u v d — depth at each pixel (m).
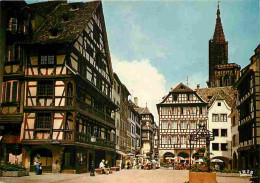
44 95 25.34
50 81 25.62
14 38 26.14
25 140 24.77
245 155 34.16
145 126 74.94
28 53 26.09
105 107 37.69
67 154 25.31
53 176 21.05
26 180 17.48
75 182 17.88
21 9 26.58
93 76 31.58
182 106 57.88
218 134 54.53
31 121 25.14
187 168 44.09
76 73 24.83
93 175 23.45
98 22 33.31
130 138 57.22
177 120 57.53
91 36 30.92
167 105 58.22
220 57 128.62
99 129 35.06
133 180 20.52
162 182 19.39
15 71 26.05
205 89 66.44
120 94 47.22
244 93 34.59
